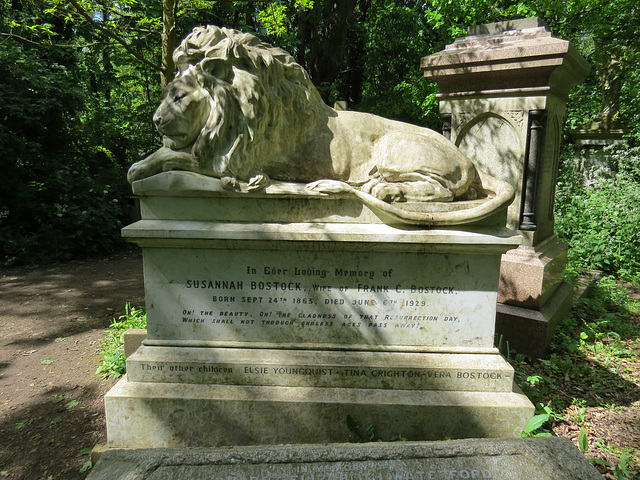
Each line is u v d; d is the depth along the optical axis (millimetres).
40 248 8906
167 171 2803
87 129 11391
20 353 4547
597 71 11844
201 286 2916
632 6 9508
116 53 11289
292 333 2947
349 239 2752
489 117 4594
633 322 5176
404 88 12430
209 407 2811
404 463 1917
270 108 2816
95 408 3496
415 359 2900
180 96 2695
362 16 14141
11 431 3197
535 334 4086
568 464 1895
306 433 2828
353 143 3059
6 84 9461
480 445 1989
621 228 7508
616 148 10227
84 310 5906
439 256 2852
